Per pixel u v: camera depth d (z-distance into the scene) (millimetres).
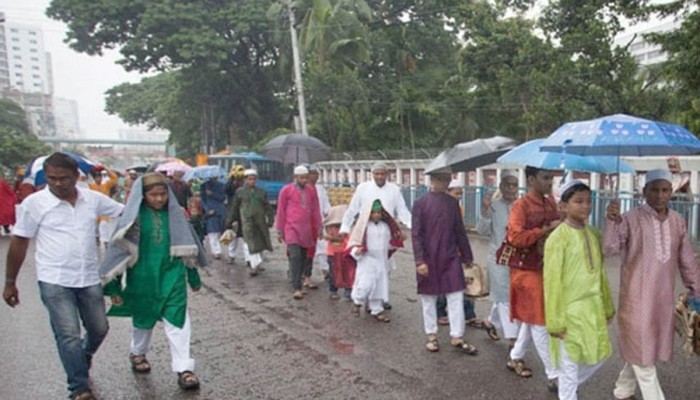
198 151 44094
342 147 27625
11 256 3932
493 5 19375
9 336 5781
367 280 6152
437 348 5176
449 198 5129
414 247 5074
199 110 38156
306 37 25016
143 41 29625
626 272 3674
